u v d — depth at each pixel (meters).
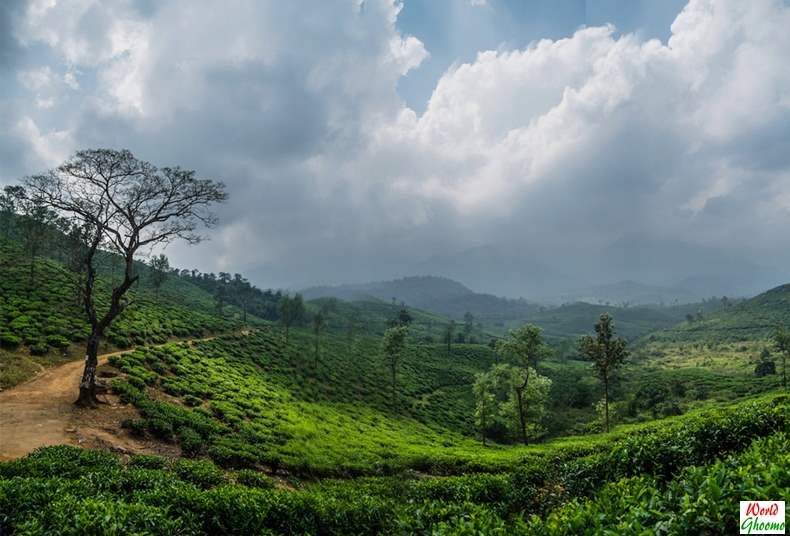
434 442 61.75
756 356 150.62
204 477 19.98
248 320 125.31
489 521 8.72
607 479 12.32
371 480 31.27
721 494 7.19
